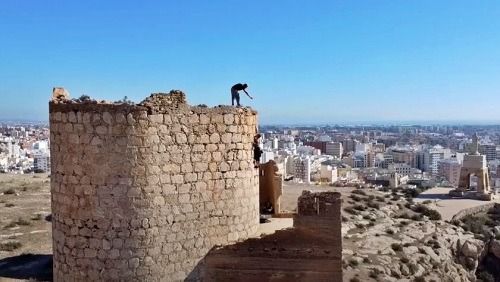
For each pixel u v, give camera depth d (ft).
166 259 53.42
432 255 187.11
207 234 56.08
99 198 52.08
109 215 51.93
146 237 52.34
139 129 51.70
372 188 320.50
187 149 54.54
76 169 52.75
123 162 51.57
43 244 144.46
